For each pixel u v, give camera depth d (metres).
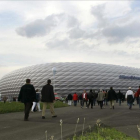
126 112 16.16
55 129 8.41
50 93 12.57
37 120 11.43
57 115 14.14
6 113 15.87
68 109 20.81
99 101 22.00
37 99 18.23
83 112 16.53
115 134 7.61
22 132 7.89
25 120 11.28
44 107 12.55
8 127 9.03
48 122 10.50
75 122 10.33
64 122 10.38
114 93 20.94
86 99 23.58
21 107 19.22
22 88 11.57
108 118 12.10
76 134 7.35
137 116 13.27
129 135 7.83
